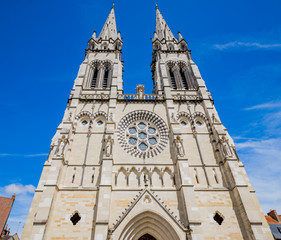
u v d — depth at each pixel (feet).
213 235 86.89
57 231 84.12
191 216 86.69
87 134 120.98
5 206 180.96
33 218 88.58
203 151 117.50
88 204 92.27
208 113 133.18
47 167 106.63
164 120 130.52
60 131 118.73
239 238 86.43
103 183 94.53
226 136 122.83
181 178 98.68
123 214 86.33
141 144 121.39
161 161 111.14
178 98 145.59
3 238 176.86
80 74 155.33
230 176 102.99
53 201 88.94
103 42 196.85
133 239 85.56
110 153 107.34
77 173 103.76
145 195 93.81
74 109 128.98
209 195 98.32
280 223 167.02
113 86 146.92
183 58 182.39
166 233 85.66
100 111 132.36
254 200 100.17
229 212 93.61
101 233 79.61
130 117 132.16
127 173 104.42
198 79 158.81
